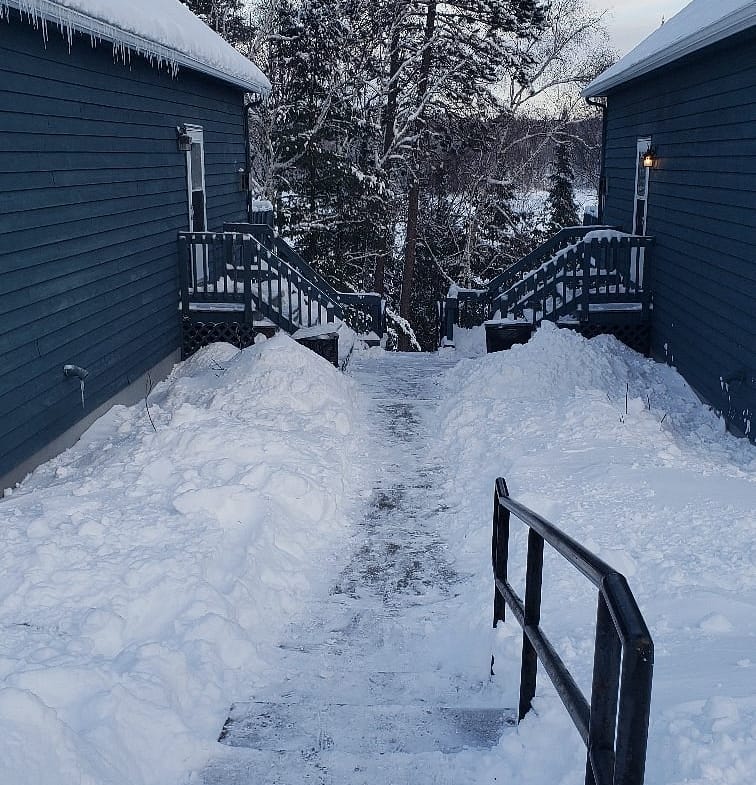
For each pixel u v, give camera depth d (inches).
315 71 981.2
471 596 207.0
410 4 974.4
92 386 358.0
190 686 153.9
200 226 533.6
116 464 282.8
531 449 303.4
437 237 1197.7
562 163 1341.0
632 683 70.6
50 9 276.5
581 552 92.3
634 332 524.4
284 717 144.0
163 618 181.2
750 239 360.5
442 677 166.7
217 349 478.9
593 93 625.6
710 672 136.4
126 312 401.1
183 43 428.1
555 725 121.0
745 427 363.6
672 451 298.2
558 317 524.1
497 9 969.5
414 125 1007.0
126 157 398.9
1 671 142.9
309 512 258.8
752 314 357.7
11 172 282.5
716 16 354.6
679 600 178.1
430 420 382.6
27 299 295.1
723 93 395.5
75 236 337.7
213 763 125.5
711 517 224.2
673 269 475.2
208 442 290.5
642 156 544.7
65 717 131.2
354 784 117.6
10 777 103.0
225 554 214.8
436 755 124.4
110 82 377.4
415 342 988.6
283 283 564.1
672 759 101.3
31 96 298.0
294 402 362.9
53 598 182.4
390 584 222.2
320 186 998.4
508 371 392.8
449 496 287.7
